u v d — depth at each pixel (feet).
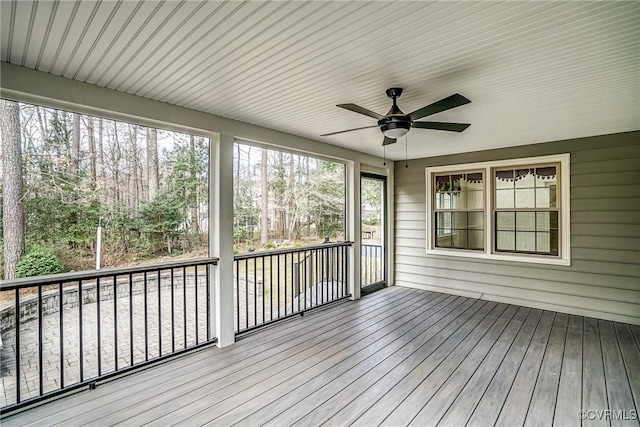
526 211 15.53
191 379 8.55
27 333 10.09
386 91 8.84
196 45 6.43
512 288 15.75
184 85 8.44
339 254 17.70
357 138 14.34
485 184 16.69
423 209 18.95
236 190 17.78
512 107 10.12
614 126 12.27
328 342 11.04
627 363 9.43
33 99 7.69
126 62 7.16
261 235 20.04
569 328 12.34
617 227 13.20
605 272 13.43
